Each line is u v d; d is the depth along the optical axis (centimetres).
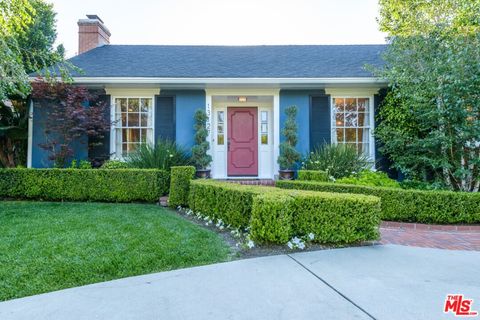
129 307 215
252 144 884
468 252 344
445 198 479
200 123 793
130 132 818
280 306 217
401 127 718
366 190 520
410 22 743
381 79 733
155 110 813
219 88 809
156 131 814
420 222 490
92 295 234
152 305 218
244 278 266
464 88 555
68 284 255
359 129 825
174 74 773
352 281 260
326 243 374
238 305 218
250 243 352
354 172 705
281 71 805
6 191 639
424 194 484
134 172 639
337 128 822
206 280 262
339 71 799
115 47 988
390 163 796
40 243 340
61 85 716
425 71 632
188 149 809
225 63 870
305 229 377
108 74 758
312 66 842
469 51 574
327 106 817
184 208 591
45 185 639
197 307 215
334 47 1018
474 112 571
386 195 503
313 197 378
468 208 474
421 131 689
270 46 1033
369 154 804
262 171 878
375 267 293
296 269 288
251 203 395
